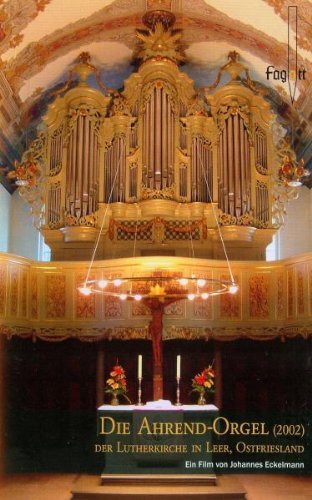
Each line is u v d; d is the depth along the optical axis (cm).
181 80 1827
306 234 1984
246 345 1758
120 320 1580
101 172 1783
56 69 1877
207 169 1784
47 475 1423
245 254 1744
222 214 1744
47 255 2041
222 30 1791
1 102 1719
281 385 1727
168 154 1761
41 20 1631
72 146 1788
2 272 1531
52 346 1772
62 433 1731
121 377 1307
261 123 1816
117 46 1877
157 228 1748
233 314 1593
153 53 1811
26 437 1706
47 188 1783
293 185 1719
